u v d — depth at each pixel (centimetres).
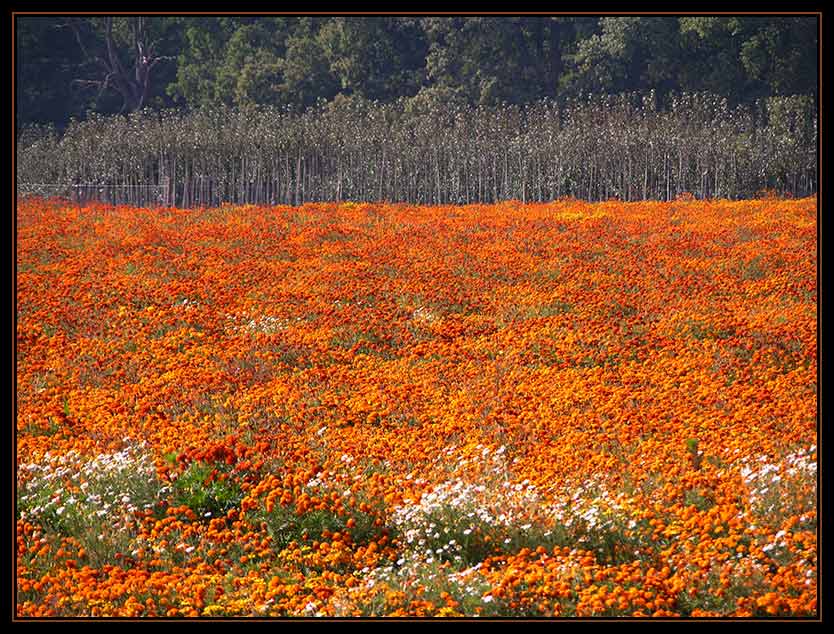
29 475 2394
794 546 1903
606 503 2175
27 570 1962
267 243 6128
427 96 18550
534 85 19475
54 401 3108
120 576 1900
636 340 3806
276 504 2200
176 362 3594
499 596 1773
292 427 2811
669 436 2684
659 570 1933
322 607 1783
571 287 4806
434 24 19512
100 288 4669
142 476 2364
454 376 3472
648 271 5156
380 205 9544
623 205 9519
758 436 2559
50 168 14525
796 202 9212
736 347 3634
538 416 2911
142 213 7994
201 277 5041
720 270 5125
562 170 14662
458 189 14950
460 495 2178
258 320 4228
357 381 3391
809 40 17950
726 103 16762
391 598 1798
